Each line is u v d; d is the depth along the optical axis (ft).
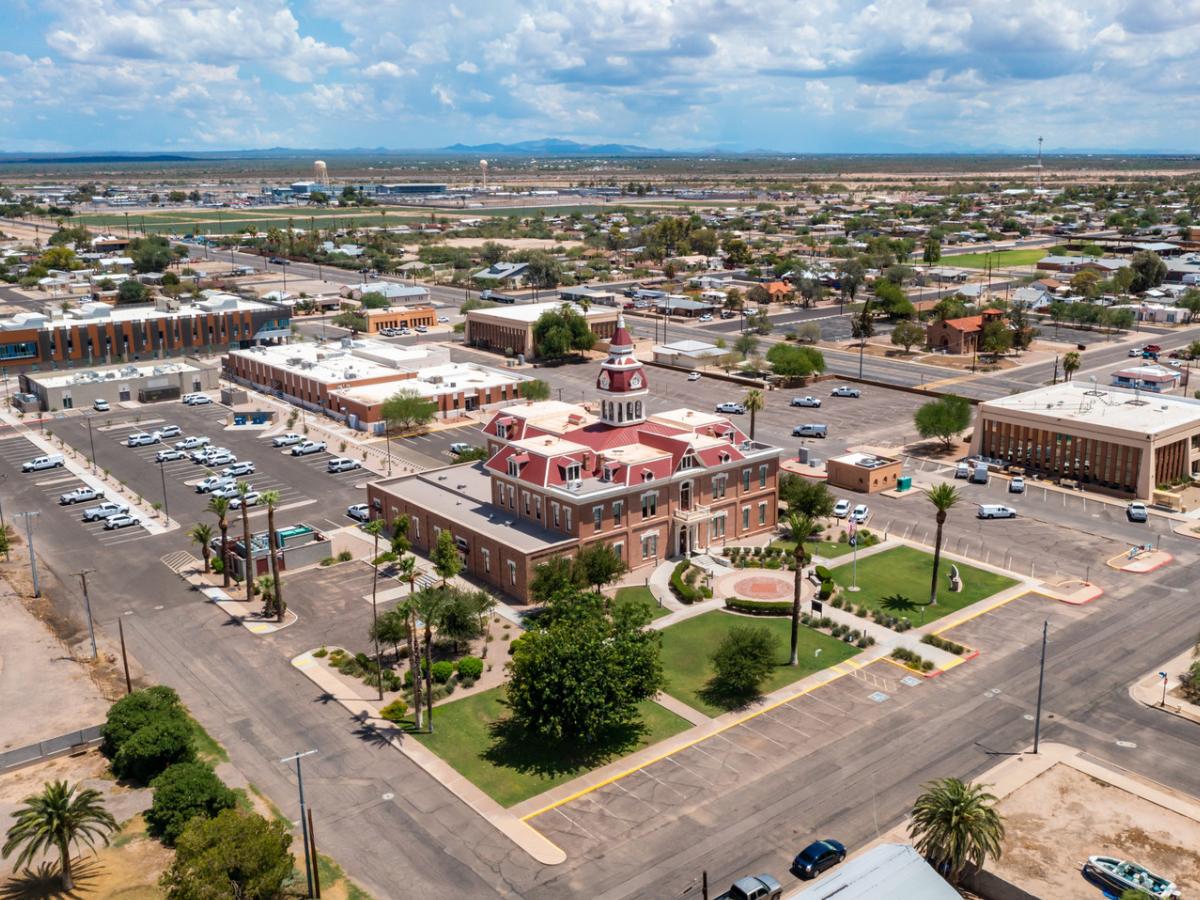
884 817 234.99
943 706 285.84
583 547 368.89
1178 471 489.26
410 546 403.34
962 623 339.77
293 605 360.69
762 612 348.59
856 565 386.11
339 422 626.23
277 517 453.17
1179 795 240.94
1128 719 277.64
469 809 241.76
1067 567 388.37
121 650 324.39
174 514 458.09
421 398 601.21
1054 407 519.19
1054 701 287.48
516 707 265.13
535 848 226.79
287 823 235.61
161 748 250.16
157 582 381.40
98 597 367.86
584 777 254.47
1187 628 333.01
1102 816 229.66
